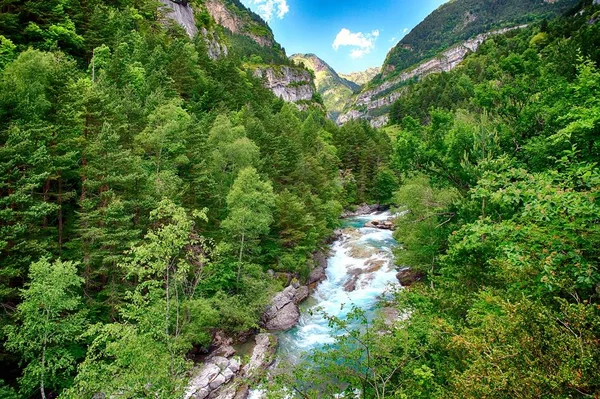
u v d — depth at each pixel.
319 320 29.89
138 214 24.86
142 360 11.65
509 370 6.05
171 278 19.28
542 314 6.50
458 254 15.46
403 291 16.02
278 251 36.84
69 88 25.30
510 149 21.59
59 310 16.58
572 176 9.21
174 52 61.19
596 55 37.59
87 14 52.22
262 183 31.36
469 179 23.02
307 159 61.56
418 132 27.80
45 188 24.02
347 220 67.38
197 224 30.53
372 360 10.68
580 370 5.40
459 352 9.95
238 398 19.66
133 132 31.81
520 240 8.93
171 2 97.00
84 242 21.22
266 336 26.22
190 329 21.02
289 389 10.91
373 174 83.69
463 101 109.38
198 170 33.38
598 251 7.20
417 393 9.62
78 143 24.17
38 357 16.16
